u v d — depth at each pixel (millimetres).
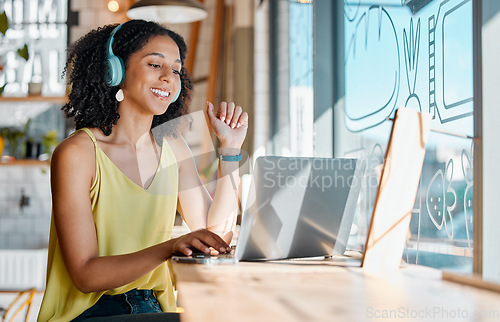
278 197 1412
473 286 1024
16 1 5633
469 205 1517
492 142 1450
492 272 1431
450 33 1651
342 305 844
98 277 1334
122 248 1523
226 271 1218
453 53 1632
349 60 2615
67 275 1478
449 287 1018
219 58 5426
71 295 1469
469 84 1542
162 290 1626
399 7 2029
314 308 820
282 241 1447
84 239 1386
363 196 2312
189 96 1880
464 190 1548
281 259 1473
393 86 2092
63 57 5586
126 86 1615
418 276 1165
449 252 1629
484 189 1446
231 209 1772
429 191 1778
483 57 1456
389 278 1134
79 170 1428
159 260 1368
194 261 1333
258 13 4918
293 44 3980
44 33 5617
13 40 5613
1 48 5598
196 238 1421
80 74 1606
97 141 1558
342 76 2729
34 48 5602
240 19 4961
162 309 1626
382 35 2197
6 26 2061
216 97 5398
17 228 5520
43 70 5598
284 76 4312
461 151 1572
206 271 1215
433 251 1730
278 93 4547
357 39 2500
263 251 1423
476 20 1491
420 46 1858
